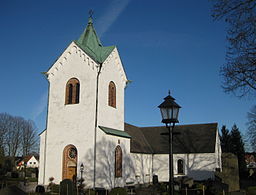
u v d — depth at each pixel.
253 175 54.16
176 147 41.78
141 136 44.12
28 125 76.88
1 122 72.94
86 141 27.62
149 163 41.12
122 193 22.50
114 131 29.55
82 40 32.19
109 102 30.52
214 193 25.27
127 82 34.31
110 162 27.78
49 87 30.77
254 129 53.06
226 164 33.00
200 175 39.03
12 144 73.19
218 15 13.40
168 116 10.88
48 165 28.88
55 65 30.84
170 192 10.27
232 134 66.81
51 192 25.98
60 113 29.55
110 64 31.06
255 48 14.05
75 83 29.62
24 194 18.25
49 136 29.55
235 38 13.84
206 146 40.03
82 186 25.17
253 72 14.30
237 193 22.91
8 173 50.53
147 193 26.95
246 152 67.75
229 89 14.95
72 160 28.14
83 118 28.30
